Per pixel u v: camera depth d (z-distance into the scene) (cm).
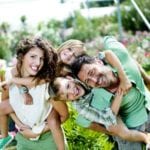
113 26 1681
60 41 1550
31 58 327
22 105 341
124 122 343
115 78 328
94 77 321
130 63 339
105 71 323
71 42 338
